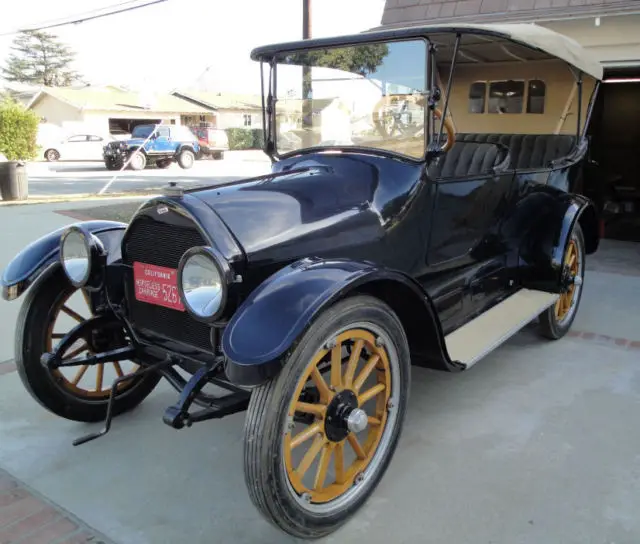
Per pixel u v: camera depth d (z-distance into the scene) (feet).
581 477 8.70
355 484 7.85
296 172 9.73
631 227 27.55
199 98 140.05
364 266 7.51
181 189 8.46
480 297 12.21
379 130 10.09
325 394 7.37
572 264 14.21
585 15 20.45
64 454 9.56
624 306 16.53
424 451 9.45
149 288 8.62
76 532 7.74
